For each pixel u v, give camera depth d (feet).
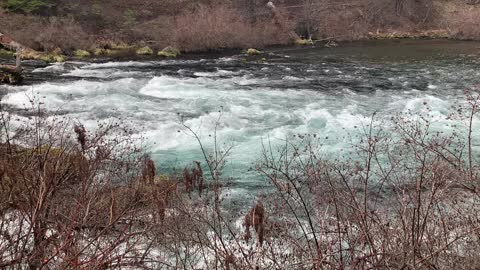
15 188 13.97
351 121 43.14
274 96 54.90
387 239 12.51
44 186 12.10
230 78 67.15
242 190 26.00
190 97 53.78
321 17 132.57
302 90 58.54
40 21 100.94
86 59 85.40
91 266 11.88
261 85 61.93
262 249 14.75
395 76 69.21
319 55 97.35
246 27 112.88
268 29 116.78
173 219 16.58
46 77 63.10
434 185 13.71
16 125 33.83
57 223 12.86
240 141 37.99
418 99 50.85
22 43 90.02
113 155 23.27
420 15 152.15
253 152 34.63
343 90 58.80
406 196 15.39
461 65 80.02
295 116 45.34
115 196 16.71
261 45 113.29
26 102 47.62
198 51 103.91
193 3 122.93
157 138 37.78
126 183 19.67
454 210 15.49
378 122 41.32
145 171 19.57
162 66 78.89
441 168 14.43
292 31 122.72
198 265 15.44
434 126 39.11
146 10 117.39
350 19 138.31
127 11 115.55
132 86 58.65
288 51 105.40
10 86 54.65
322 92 57.57
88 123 40.63
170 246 15.84
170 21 113.09
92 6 113.19
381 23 145.38
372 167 23.94
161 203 16.49
